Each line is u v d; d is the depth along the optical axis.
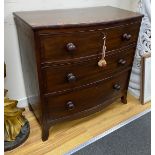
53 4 1.58
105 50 1.39
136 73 1.98
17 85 1.69
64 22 1.19
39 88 1.27
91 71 1.40
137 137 1.54
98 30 1.28
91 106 1.56
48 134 1.49
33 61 1.26
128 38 1.46
